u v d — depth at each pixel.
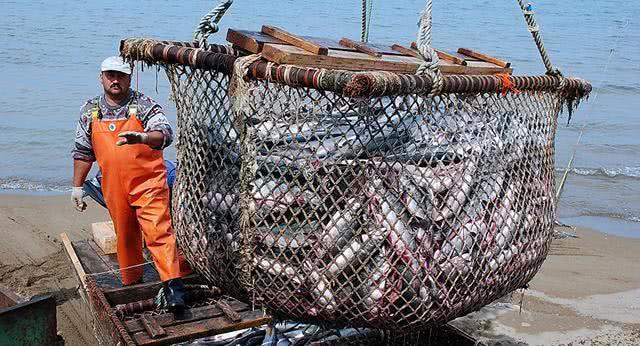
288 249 3.14
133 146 4.32
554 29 33.56
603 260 8.23
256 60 3.05
